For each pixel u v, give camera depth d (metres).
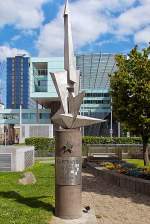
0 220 8.49
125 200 12.26
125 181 14.90
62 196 9.28
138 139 38.62
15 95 109.12
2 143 54.59
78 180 9.41
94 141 38.81
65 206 9.23
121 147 32.66
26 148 21.30
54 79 10.14
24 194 12.14
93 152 31.86
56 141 9.59
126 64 18.67
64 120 9.62
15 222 8.30
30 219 8.62
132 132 19.77
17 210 9.60
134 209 10.88
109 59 62.88
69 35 10.34
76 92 10.30
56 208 9.40
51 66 59.47
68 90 10.26
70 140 9.40
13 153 18.77
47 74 59.62
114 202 11.92
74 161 9.38
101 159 24.44
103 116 82.19
